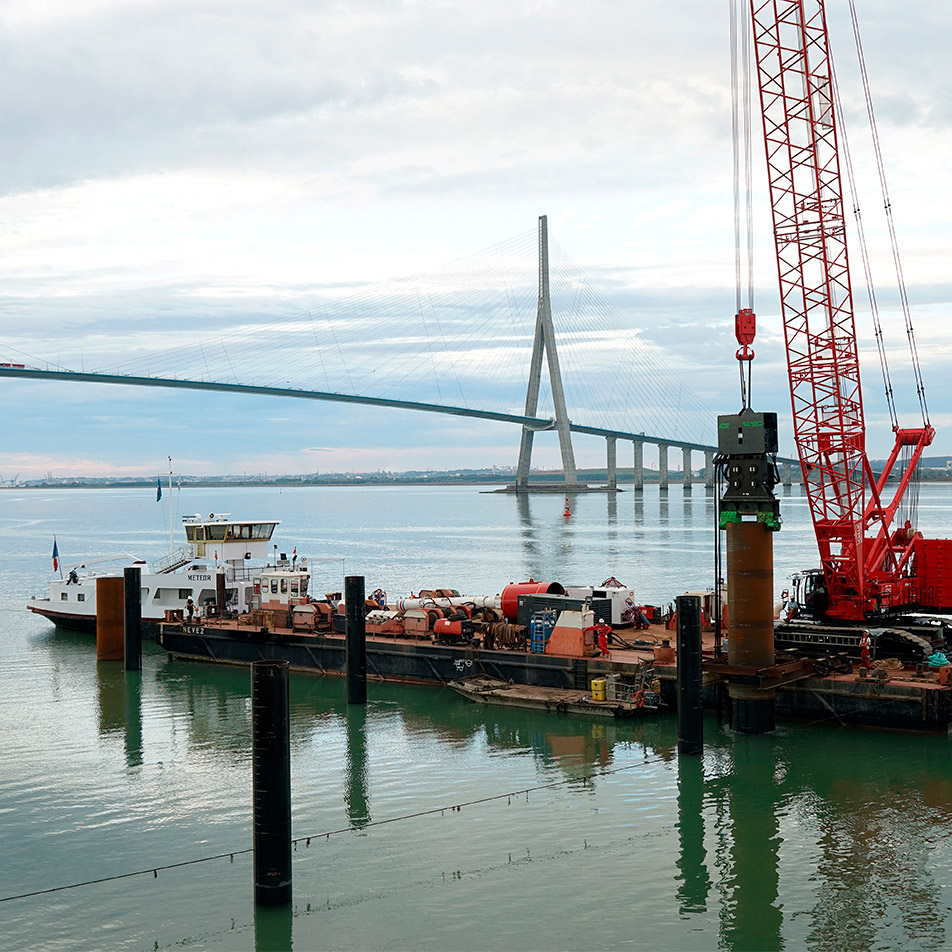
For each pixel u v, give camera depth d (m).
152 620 78.00
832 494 63.00
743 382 52.09
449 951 29.09
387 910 31.50
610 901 31.94
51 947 29.53
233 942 29.67
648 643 57.81
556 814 39.22
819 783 42.09
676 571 123.06
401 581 115.88
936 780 42.16
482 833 37.41
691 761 45.09
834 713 49.72
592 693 53.03
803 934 29.80
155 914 31.39
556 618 58.22
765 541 48.25
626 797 40.97
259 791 31.52
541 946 29.27
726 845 36.03
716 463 49.12
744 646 48.50
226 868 34.56
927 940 29.36
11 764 46.28
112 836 37.47
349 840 36.88
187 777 44.28
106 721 54.25
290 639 66.12
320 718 53.78
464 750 47.59
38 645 78.44
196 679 65.00
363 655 56.41
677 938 29.66
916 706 47.69
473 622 61.50
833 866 34.25
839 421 63.34
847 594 62.41
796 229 63.59
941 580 64.00
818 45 61.88
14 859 35.44
